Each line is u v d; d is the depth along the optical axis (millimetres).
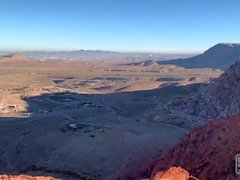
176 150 45094
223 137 41062
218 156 38906
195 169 39812
